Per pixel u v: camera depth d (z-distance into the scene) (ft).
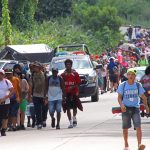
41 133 132.46
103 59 276.62
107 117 158.61
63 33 345.10
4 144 117.08
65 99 140.46
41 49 238.48
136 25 562.66
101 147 110.32
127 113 104.22
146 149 107.34
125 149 104.06
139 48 393.91
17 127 140.46
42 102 140.87
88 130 133.90
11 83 132.46
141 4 609.42
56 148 110.32
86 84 198.39
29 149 110.22
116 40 408.05
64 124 147.43
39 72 140.56
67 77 141.49
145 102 105.40
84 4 440.04
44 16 406.00
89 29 407.64
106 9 414.62
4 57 238.27
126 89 104.22
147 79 141.79
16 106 138.92
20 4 347.77
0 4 344.69
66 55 212.43
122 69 266.36
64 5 413.59
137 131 104.27
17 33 309.22
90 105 193.16
